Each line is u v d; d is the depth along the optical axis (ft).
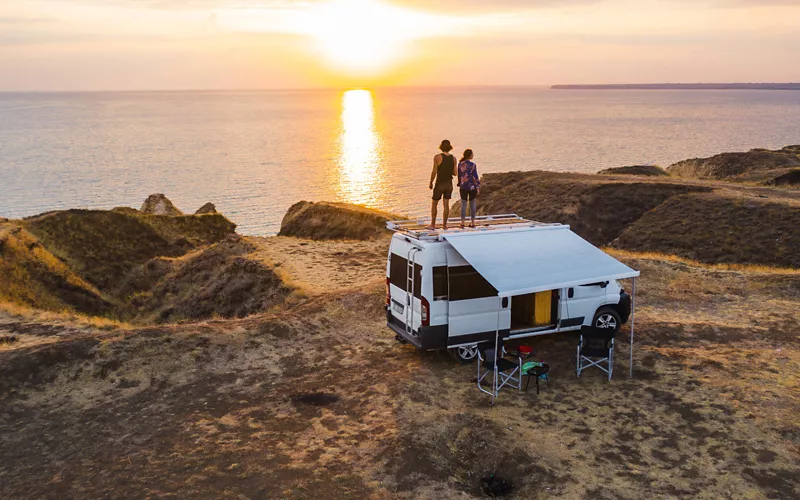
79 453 26.91
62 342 37.63
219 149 601.21
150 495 23.21
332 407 31.35
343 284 66.85
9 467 25.88
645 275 59.06
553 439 27.22
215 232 138.51
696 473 24.27
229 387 34.14
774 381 32.32
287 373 36.24
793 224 112.47
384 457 26.09
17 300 76.95
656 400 30.68
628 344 38.70
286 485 23.89
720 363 34.96
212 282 79.36
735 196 133.49
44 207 312.09
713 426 27.73
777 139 619.26
